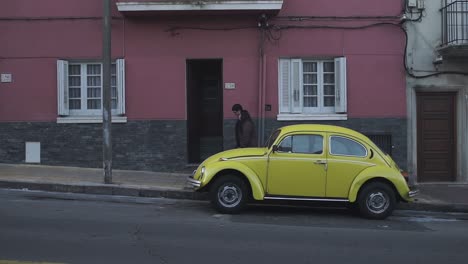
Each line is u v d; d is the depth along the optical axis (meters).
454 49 13.69
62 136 14.36
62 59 14.30
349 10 14.27
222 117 14.75
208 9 13.51
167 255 6.66
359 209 10.06
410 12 14.30
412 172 14.37
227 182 9.93
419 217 10.57
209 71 15.03
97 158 14.33
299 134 10.05
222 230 8.35
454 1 14.12
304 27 14.24
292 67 14.31
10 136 14.43
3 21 14.32
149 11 13.62
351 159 9.95
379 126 14.31
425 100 14.55
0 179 12.02
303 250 7.18
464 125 14.42
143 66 14.26
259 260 6.57
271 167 9.88
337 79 14.34
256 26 14.20
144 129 14.28
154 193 11.61
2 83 14.38
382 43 14.31
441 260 6.85
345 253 7.08
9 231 7.71
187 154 14.40
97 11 14.23
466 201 11.68
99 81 14.61
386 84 14.33
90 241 7.25
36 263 6.10
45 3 14.27
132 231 7.96
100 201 10.89
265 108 14.22
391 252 7.23
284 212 10.44
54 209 9.59
